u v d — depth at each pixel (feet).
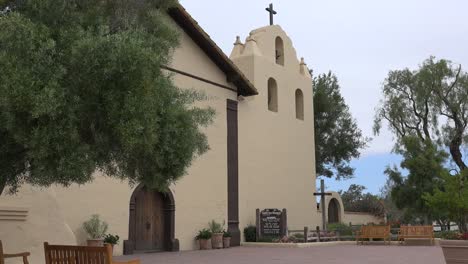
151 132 19.57
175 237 60.03
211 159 66.80
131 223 55.16
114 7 23.71
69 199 49.49
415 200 87.51
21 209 38.01
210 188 65.98
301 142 85.61
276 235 69.36
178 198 61.31
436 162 86.79
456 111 96.27
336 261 43.91
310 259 46.19
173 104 22.66
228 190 68.74
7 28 17.87
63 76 18.63
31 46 18.01
